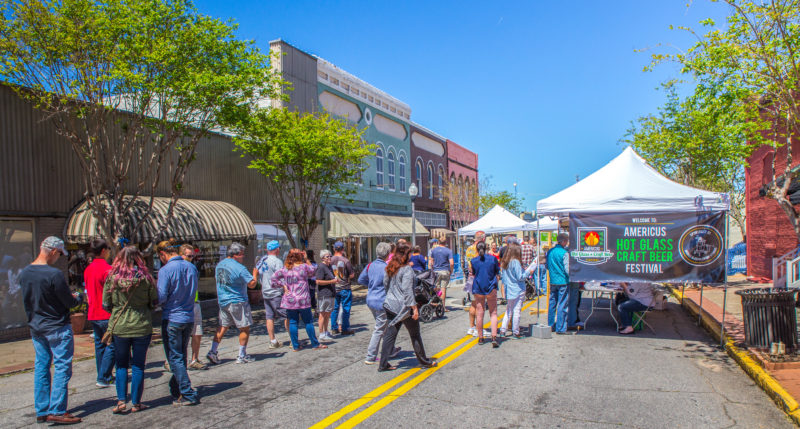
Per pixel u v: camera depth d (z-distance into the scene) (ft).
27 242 35.19
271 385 21.08
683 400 18.51
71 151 37.60
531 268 30.89
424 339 30.14
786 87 25.53
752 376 21.01
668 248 28.94
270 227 59.52
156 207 40.98
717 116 30.68
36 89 31.89
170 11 33.78
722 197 28.04
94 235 35.32
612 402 18.29
